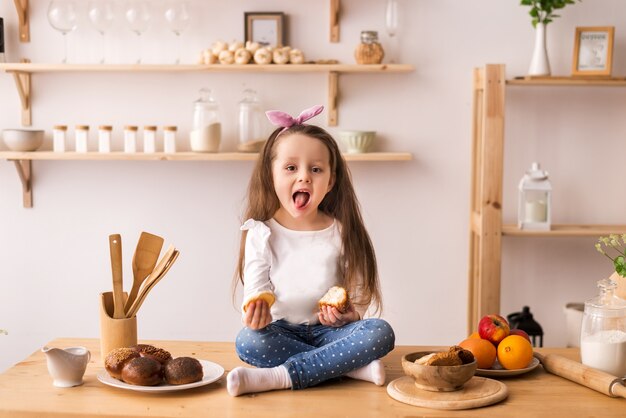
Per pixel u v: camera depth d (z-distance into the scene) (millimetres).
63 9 2930
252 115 3031
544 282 3219
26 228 3207
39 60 3125
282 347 1817
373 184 3164
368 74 3121
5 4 3119
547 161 3176
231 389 1648
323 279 1905
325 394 1678
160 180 3174
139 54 3115
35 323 3244
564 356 1957
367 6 3100
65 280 3223
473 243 3145
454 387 1655
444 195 3168
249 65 2936
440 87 3133
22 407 1587
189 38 3109
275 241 1932
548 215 2949
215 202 3178
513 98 3156
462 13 3113
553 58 3121
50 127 3152
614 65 3129
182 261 3201
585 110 3160
